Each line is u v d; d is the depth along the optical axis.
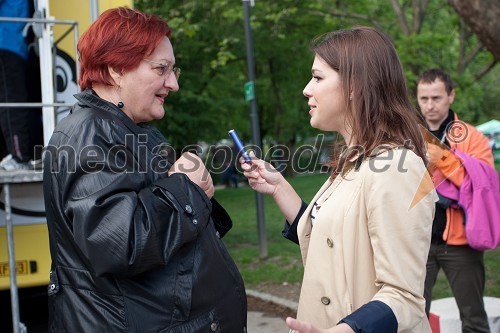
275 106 24.61
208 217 2.03
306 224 2.21
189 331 2.03
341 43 2.08
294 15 13.55
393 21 14.80
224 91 18.02
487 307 4.18
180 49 13.62
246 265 7.83
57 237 2.05
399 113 2.02
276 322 5.51
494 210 3.56
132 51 2.11
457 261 3.71
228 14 11.82
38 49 4.52
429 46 11.91
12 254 3.76
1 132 4.82
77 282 2.01
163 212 1.93
